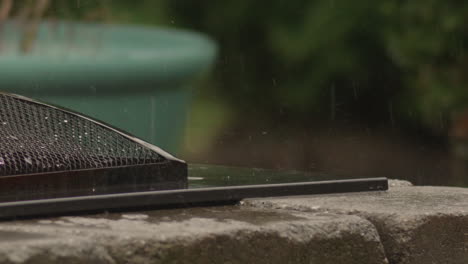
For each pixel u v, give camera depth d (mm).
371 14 11609
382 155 10102
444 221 2943
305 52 12031
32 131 3215
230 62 12555
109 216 2758
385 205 3039
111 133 3299
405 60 10562
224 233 2574
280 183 3180
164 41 8281
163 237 2479
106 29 8430
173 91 7395
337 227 2781
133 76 6980
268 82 12367
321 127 11570
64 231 2461
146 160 3188
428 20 10562
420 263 2908
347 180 3299
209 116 12062
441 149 10258
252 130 11578
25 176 2924
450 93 10352
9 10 7656
